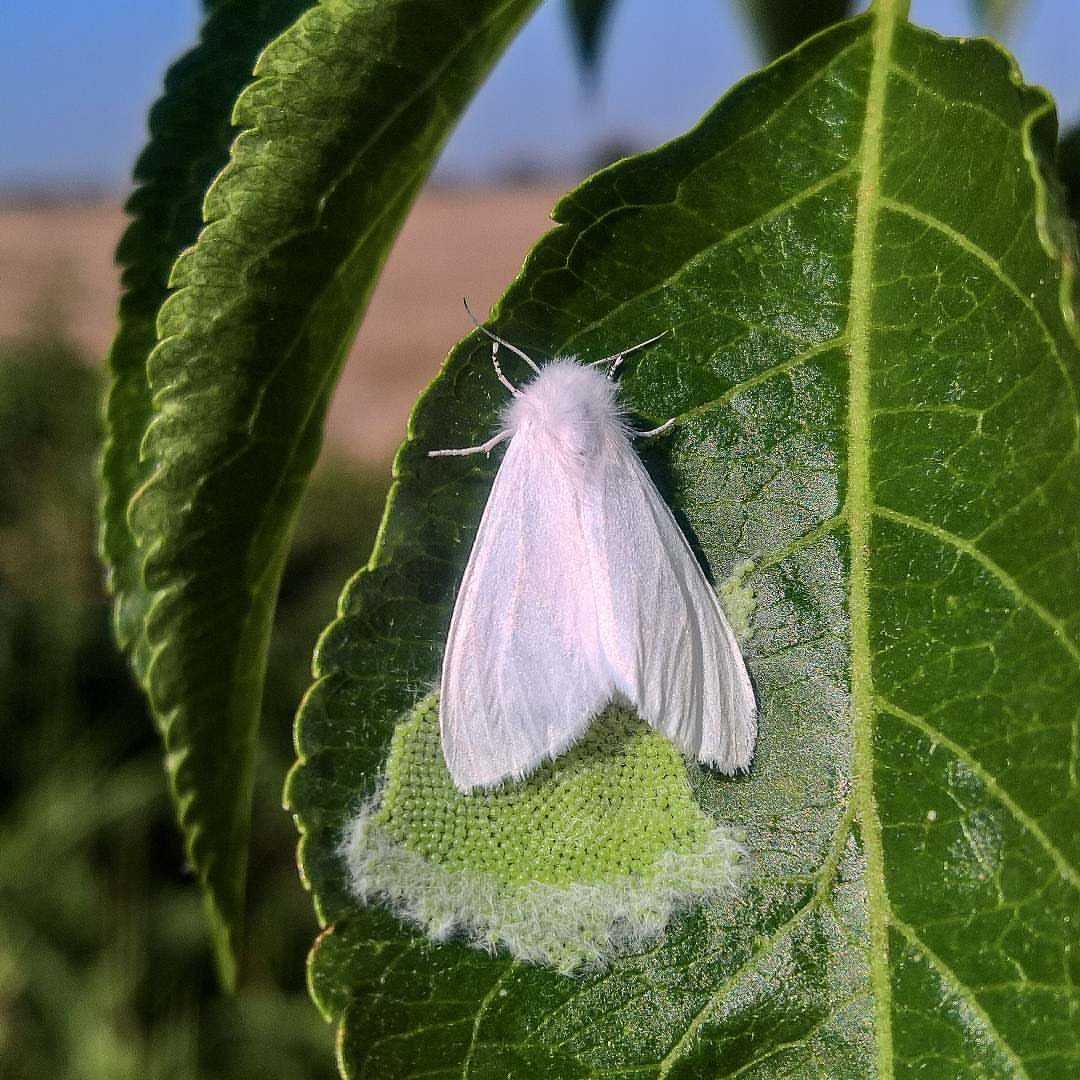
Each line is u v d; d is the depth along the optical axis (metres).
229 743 0.05
